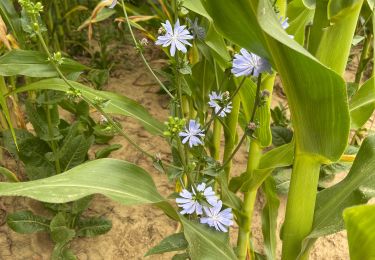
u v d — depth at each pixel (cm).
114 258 50
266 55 25
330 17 26
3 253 49
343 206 30
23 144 49
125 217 54
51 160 48
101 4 49
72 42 80
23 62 35
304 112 26
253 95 37
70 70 41
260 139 38
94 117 67
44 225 49
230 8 23
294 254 31
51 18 71
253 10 21
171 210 27
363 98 34
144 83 77
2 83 52
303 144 27
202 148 35
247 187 40
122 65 82
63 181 25
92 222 50
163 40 29
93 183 25
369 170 31
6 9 43
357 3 25
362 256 23
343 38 26
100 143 64
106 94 40
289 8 39
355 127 44
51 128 46
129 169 28
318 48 27
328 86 23
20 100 69
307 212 30
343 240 54
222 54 37
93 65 79
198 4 38
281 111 65
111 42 88
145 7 62
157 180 59
